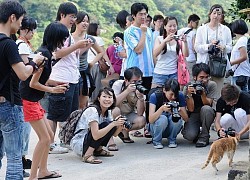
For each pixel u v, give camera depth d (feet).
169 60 21.65
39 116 14.89
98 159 18.22
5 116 12.86
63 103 18.66
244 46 23.17
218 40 21.98
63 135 18.72
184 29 25.93
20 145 13.25
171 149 19.72
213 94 20.94
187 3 86.28
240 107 19.36
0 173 16.85
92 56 24.09
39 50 15.02
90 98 24.59
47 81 16.69
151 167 16.99
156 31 25.32
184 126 20.45
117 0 81.87
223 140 15.84
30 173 15.67
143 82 21.71
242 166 14.99
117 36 25.79
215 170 15.81
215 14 22.35
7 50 12.50
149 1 82.23
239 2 27.48
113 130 18.16
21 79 12.64
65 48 18.26
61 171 16.81
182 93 20.06
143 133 22.61
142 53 21.45
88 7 77.82
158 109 19.47
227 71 23.50
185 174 15.88
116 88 20.61
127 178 15.78
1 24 12.95
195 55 25.21
